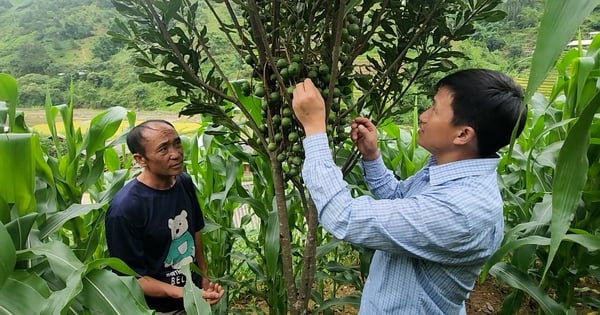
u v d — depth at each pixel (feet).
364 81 5.11
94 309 4.46
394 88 5.28
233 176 8.45
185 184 6.97
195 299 5.25
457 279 4.20
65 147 8.27
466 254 3.94
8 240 4.18
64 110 7.71
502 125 3.91
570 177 2.18
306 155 4.06
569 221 2.18
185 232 6.77
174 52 4.73
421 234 3.78
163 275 6.56
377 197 5.33
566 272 7.60
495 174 4.20
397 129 9.35
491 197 3.97
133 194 6.19
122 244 6.10
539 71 1.78
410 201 3.92
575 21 1.72
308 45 4.19
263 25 4.50
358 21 4.66
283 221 5.05
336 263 8.55
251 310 9.52
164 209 6.38
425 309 4.23
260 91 4.50
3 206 5.12
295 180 5.09
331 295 11.25
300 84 4.11
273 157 4.76
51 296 4.12
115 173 8.02
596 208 7.11
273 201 8.01
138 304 4.49
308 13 4.26
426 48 5.24
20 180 5.24
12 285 4.33
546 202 7.05
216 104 5.20
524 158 8.45
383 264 4.44
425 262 4.20
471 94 3.91
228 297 9.72
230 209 9.88
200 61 5.18
